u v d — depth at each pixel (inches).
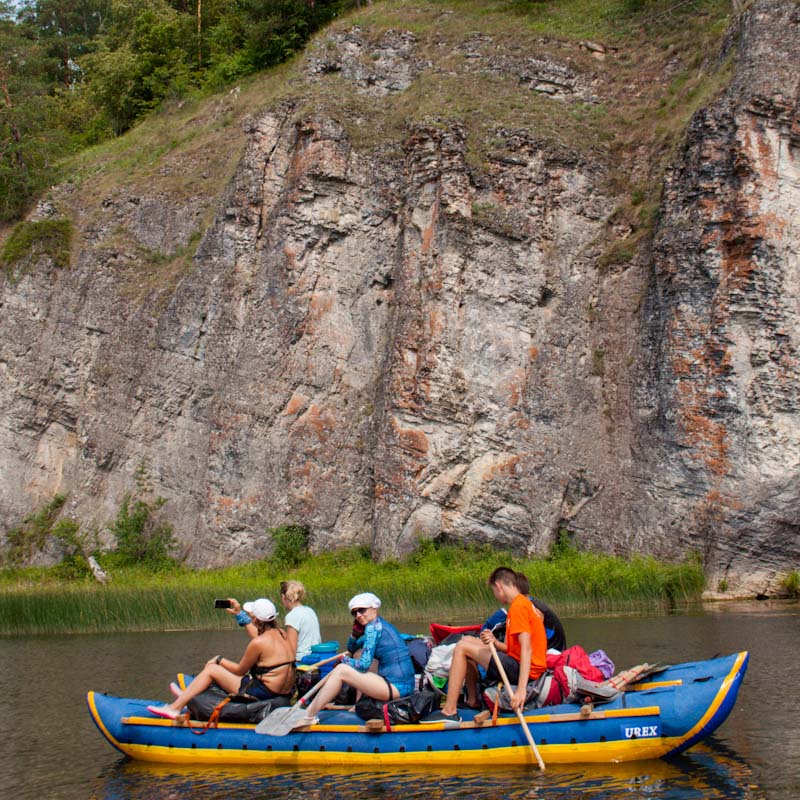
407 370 1121.4
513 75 1305.4
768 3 1059.9
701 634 669.3
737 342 976.9
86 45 2239.2
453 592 869.8
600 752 389.1
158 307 1353.3
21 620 851.4
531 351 1118.4
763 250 976.3
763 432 955.3
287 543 1155.9
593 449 1076.5
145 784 383.9
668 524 989.8
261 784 378.3
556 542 1063.6
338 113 1280.8
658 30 1323.8
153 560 1230.3
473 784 366.0
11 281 1459.2
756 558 943.0
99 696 441.7
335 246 1246.9
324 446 1195.9
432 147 1174.3
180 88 1774.1
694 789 347.3
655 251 1065.5
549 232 1162.0
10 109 1659.7
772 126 997.8
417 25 1423.5
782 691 481.4
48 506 1374.3
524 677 386.9
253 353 1240.2
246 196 1290.6
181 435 1293.1
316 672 438.9
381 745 399.9
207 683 428.5
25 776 399.5
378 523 1107.9
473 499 1080.8
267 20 1658.5
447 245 1129.4
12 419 1408.7
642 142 1208.8
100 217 1523.1
